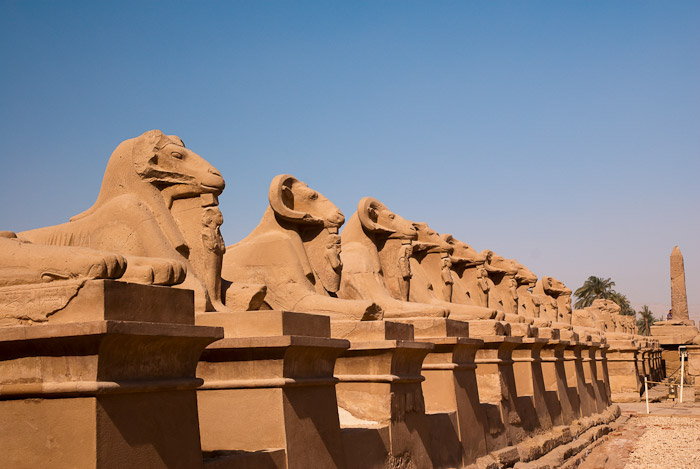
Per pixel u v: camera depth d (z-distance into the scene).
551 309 22.25
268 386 5.62
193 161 6.99
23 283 4.45
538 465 10.59
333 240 9.53
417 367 7.99
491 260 17.62
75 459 3.98
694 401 25.27
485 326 10.99
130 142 6.82
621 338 25.56
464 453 9.09
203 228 6.95
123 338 4.05
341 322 7.59
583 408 16.45
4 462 4.14
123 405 4.15
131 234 6.39
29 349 4.12
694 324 37.69
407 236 11.89
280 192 9.11
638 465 12.48
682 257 48.50
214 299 6.93
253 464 5.22
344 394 7.41
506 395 11.06
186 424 4.61
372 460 6.83
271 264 8.85
